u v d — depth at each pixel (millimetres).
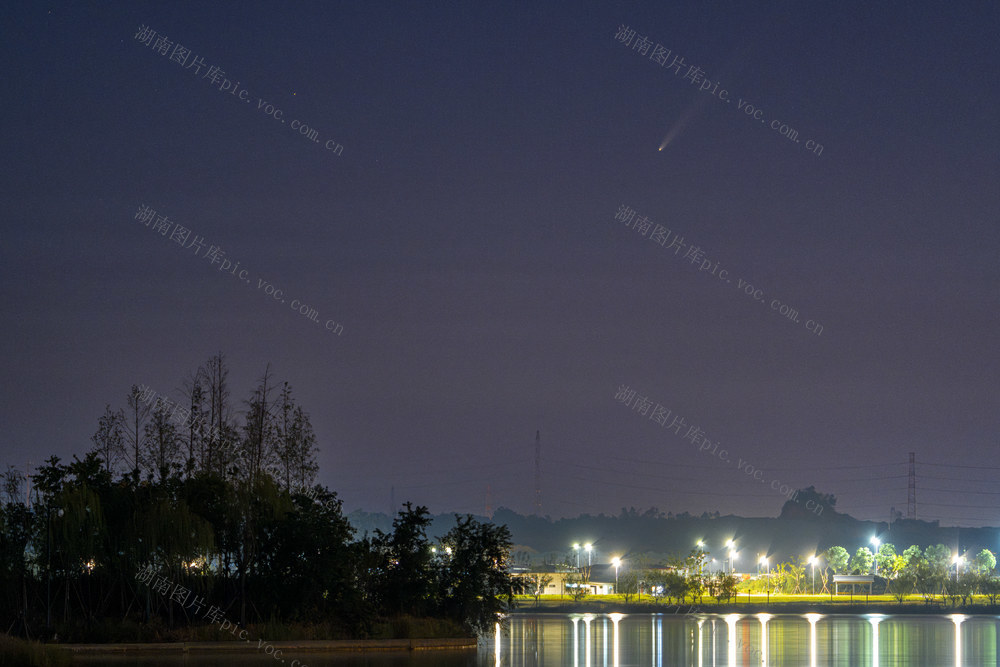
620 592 167000
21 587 53500
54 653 41500
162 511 54281
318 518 58469
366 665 44344
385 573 62625
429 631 59000
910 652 56406
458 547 65000
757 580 192375
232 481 60969
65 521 52938
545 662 47438
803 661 49781
